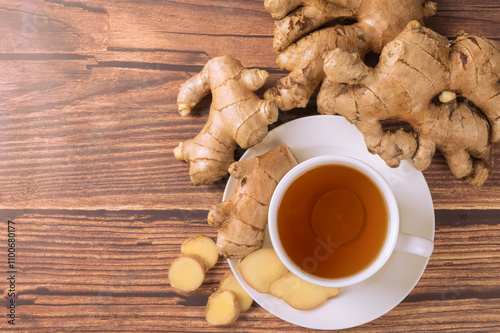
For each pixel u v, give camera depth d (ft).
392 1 1.63
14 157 1.84
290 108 1.68
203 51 1.80
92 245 1.81
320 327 1.64
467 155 1.66
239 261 1.66
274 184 1.61
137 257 1.80
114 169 1.81
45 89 1.82
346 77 1.55
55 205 1.82
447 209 1.75
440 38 1.57
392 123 1.74
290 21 1.66
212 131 1.66
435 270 1.76
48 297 1.82
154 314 1.79
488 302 1.75
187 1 1.80
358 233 1.60
